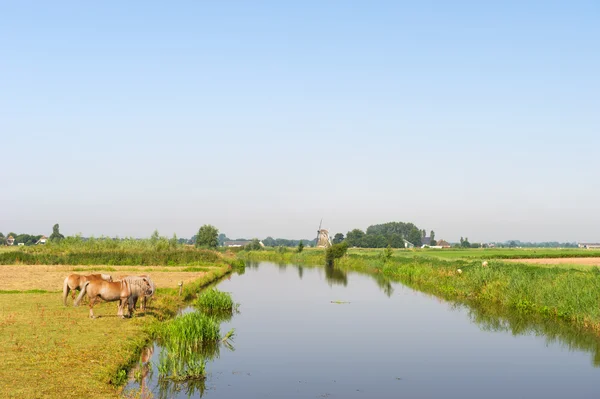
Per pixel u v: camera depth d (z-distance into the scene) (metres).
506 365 17.47
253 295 35.91
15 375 12.26
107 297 20.38
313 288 41.12
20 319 19.50
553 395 14.36
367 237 162.38
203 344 19.31
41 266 51.72
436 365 17.36
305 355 18.34
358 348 19.64
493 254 79.31
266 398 13.54
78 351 14.74
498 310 29.23
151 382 14.12
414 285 44.09
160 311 23.28
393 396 14.07
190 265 58.62
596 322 22.78
